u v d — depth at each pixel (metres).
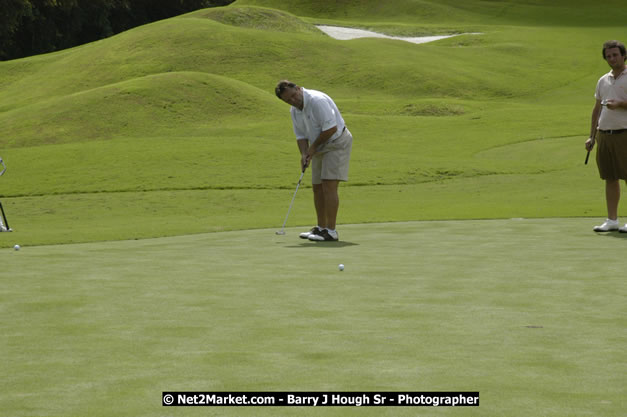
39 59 103.81
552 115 59.09
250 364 5.88
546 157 42.72
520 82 90.50
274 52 95.31
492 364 5.82
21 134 58.78
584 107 64.50
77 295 8.88
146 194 31.50
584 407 4.85
